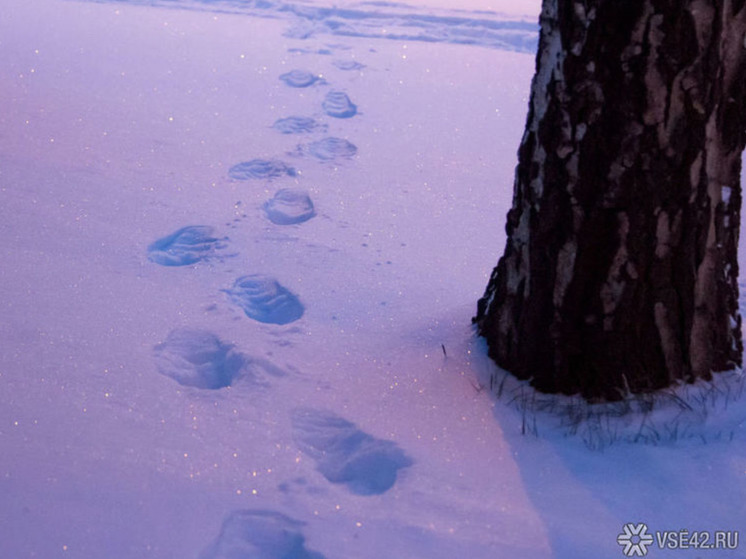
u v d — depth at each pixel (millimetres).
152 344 6020
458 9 12891
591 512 5387
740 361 5953
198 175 7383
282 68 9555
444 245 6855
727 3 5570
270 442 5598
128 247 6656
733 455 5582
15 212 6836
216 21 11586
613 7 5523
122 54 9664
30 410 5645
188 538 5262
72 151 7504
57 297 6234
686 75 5562
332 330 6164
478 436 5652
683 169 5645
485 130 8242
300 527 5305
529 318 5828
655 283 5730
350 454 5602
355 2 12953
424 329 6168
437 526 5324
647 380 5797
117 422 5629
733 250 5891
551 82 5652
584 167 5648
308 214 7066
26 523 5277
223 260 6625
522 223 5820
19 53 9383
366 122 8258
